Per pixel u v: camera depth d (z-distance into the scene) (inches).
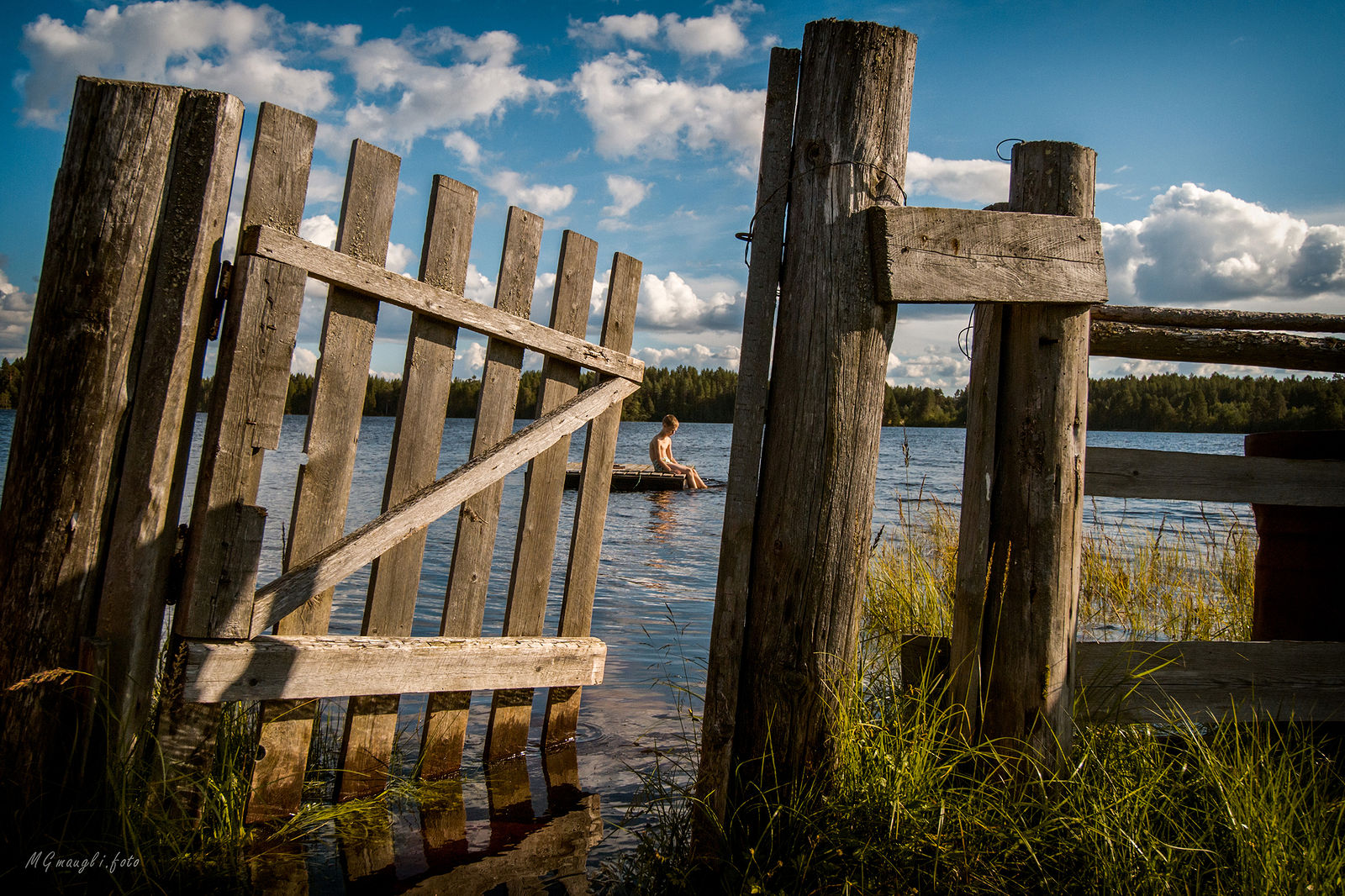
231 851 97.0
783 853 93.0
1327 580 127.1
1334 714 117.9
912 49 99.5
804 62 98.5
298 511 109.9
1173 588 219.6
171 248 96.9
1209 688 115.5
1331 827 96.8
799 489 96.2
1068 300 104.2
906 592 210.7
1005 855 91.0
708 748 96.7
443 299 117.3
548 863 100.8
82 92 93.9
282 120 103.0
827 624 96.9
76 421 93.2
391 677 115.7
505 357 129.3
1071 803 95.3
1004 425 109.3
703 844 95.3
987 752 104.8
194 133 97.7
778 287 99.1
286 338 104.3
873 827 92.7
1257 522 142.5
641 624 223.6
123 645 96.1
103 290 93.3
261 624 104.7
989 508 108.5
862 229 95.8
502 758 133.8
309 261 104.7
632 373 143.4
